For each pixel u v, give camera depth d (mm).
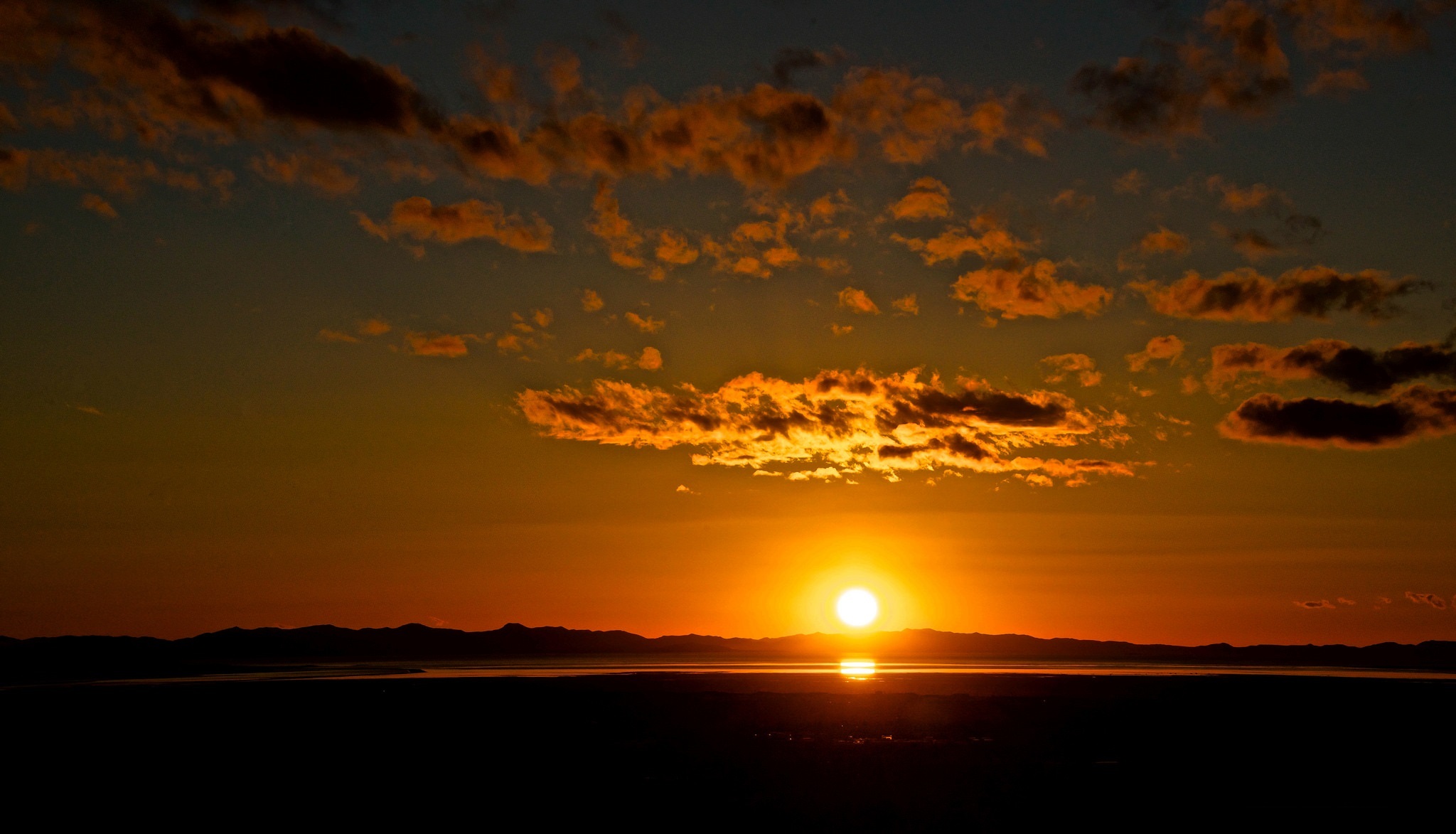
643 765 49625
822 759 51188
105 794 43875
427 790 44219
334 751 55125
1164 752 54562
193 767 50188
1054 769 48719
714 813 39938
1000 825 38312
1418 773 49000
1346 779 47125
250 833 37406
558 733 61688
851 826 38094
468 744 57312
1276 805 41656
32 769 49844
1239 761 51531
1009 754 53250
